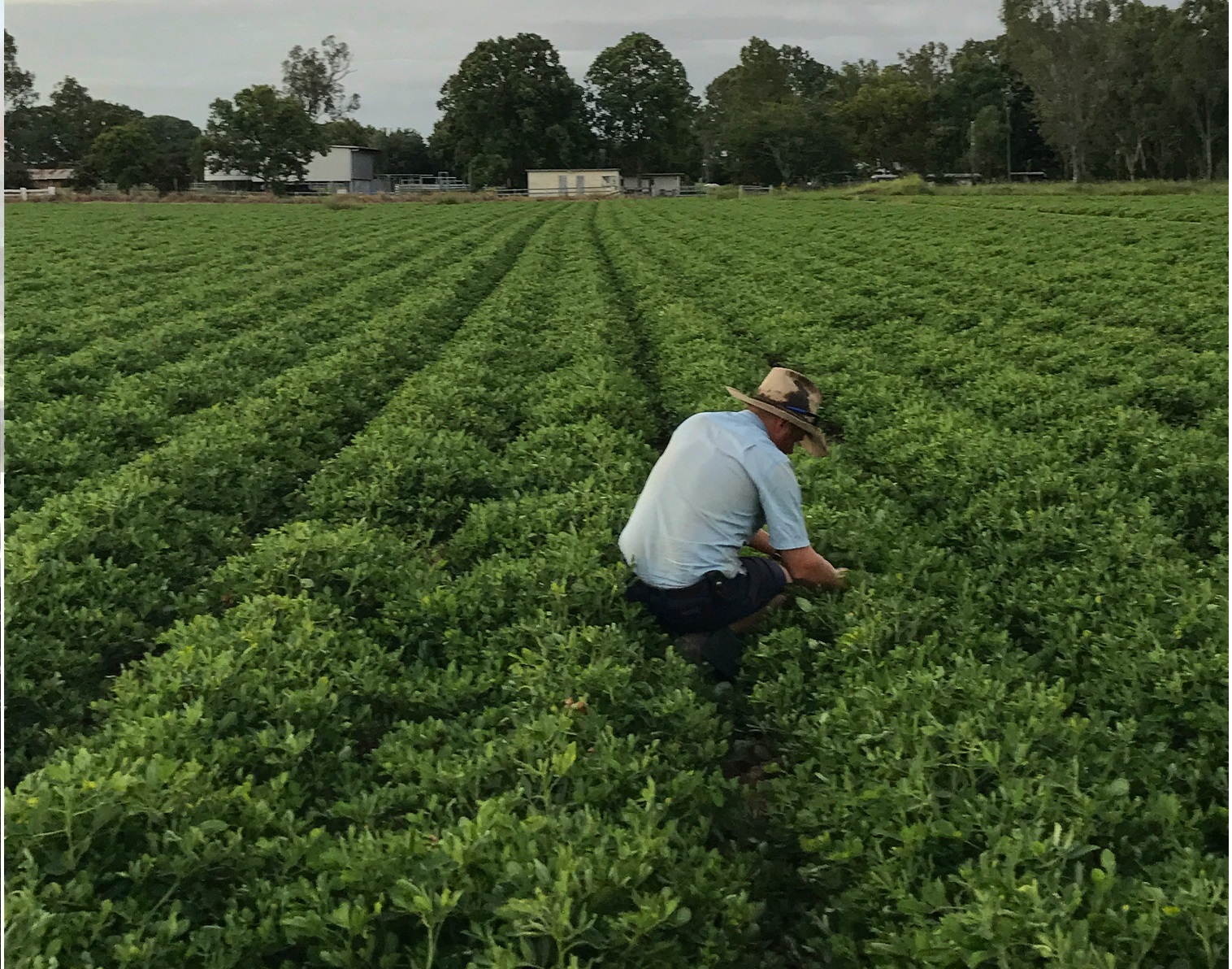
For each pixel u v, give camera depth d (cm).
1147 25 6800
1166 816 434
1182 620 584
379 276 3030
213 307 2562
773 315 1941
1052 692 532
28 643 645
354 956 381
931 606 652
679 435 659
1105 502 843
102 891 416
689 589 644
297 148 10681
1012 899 373
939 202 6078
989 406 1222
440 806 459
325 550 745
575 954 386
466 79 12431
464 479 980
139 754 494
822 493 882
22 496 1047
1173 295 2006
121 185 10338
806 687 600
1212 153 6869
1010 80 10000
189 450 1034
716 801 477
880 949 390
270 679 565
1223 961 351
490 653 613
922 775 446
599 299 2231
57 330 2094
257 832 446
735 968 419
